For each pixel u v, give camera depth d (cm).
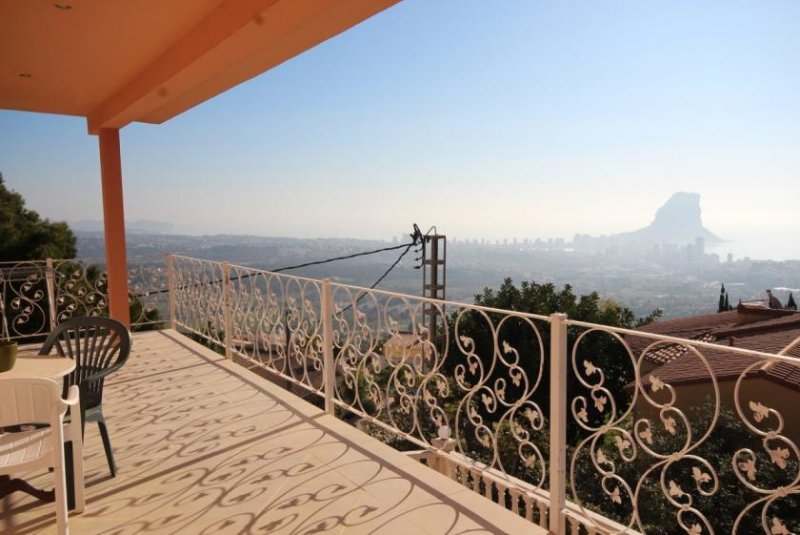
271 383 462
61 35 382
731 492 330
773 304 1336
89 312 687
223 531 231
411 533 228
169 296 709
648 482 383
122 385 455
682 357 770
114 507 253
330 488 270
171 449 321
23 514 247
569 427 939
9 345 258
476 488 307
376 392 344
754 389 448
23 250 1305
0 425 196
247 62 412
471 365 271
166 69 420
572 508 237
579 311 1455
